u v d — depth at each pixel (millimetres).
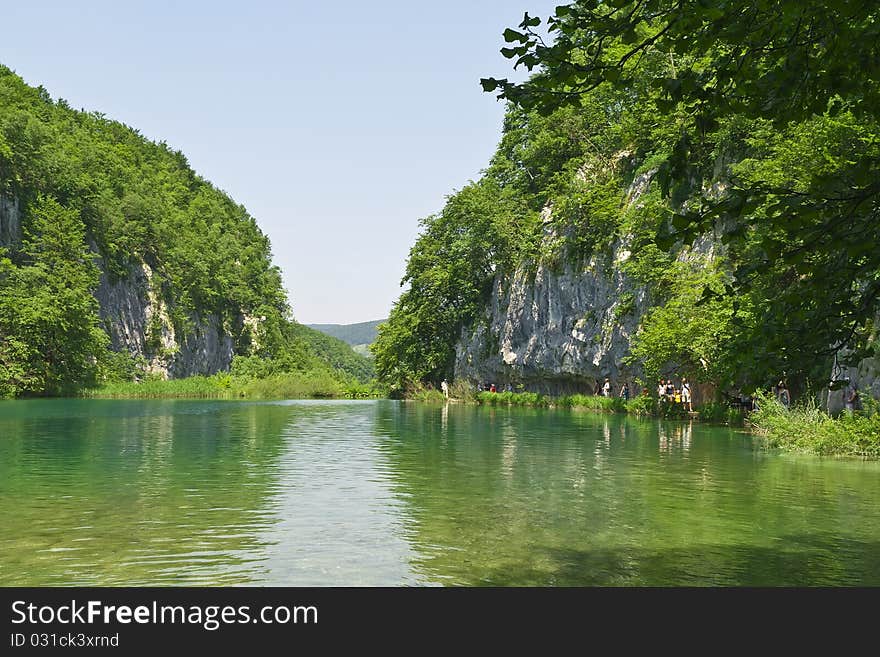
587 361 48125
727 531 9734
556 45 5430
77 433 25016
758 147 30094
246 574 7738
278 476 14586
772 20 5094
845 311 5590
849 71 5352
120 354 102438
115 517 10422
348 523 10102
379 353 81312
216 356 139750
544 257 54625
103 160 135375
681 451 19797
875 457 18203
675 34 5289
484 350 65938
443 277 69750
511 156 69750
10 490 12703
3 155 92062
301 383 90625
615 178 48938
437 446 21031
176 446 20547
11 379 71938
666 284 38094
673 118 37469
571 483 13812
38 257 86312
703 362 31531
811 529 9836
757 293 16250
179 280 134000
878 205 5262
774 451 19609
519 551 8680
